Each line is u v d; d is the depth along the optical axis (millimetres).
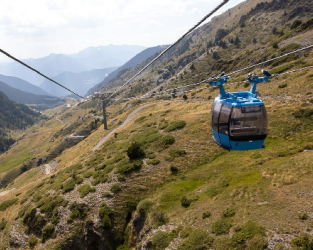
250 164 39969
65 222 42062
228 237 26906
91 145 92938
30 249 42156
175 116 69438
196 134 52969
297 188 29906
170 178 44438
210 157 46531
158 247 30875
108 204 42062
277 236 24500
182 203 36844
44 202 49125
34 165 175125
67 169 63250
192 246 27781
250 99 17406
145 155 51219
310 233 23469
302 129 43750
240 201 31688
